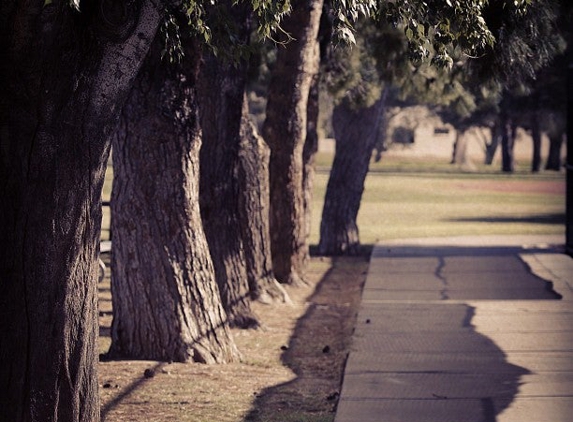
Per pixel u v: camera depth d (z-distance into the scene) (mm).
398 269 25078
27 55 6441
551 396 11164
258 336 16156
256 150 19906
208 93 16594
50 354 6895
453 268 25141
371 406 10789
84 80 6664
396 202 57000
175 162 13148
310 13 20719
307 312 19000
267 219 20219
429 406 10766
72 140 6742
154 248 13305
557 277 22969
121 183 13297
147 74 12844
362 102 25469
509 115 68188
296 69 21375
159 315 13352
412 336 15336
